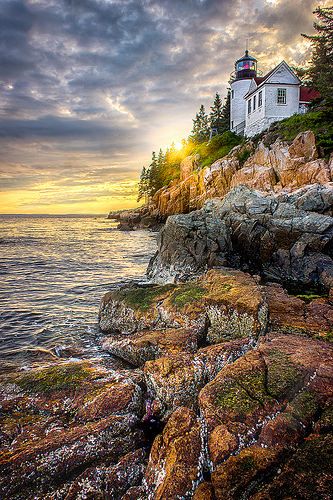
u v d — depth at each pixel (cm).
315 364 716
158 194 7506
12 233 7638
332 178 2858
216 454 527
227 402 627
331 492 443
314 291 1775
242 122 5525
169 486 495
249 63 5759
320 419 568
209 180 4584
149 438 683
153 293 1339
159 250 2462
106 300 1416
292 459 499
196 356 862
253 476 480
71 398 740
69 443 608
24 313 1633
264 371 706
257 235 2292
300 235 2094
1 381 809
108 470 577
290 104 4428
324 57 3659
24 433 636
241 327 1034
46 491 548
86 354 1131
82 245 4841
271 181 3456
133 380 820
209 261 2155
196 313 1096
